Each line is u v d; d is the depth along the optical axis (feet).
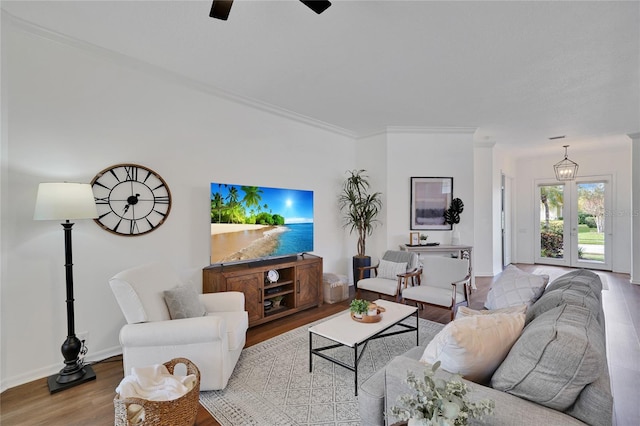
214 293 9.65
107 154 9.18
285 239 13.46
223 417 6.38
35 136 7.96
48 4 6.93
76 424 6.21
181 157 10.84
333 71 10.14
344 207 17.67
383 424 4.66
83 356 8.50
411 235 15.75
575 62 9.43
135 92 9.75
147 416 5.16
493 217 20.33
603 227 22.76
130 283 7.03
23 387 7.48
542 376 3.66
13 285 7.61
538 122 15.57
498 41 8.29
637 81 10.73
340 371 8.15
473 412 3.06
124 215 9.48
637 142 17.44
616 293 16.30
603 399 3.38
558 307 5.20
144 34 8.10
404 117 14.87
